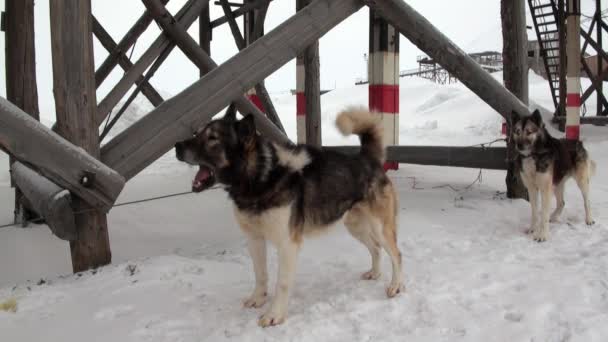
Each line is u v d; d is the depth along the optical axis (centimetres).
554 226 495
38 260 460
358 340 257
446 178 801
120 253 478
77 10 362
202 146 295
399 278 328
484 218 530
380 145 358
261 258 314
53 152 342
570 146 505
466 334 257
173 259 404
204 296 329
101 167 361
